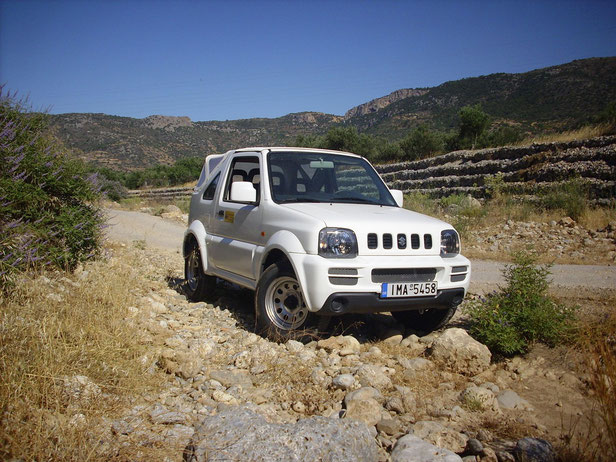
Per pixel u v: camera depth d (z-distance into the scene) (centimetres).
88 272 584
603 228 1270
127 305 498
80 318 412
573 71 14512
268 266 513
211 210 645
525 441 285
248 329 530
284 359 427
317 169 577
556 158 1856
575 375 411
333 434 277
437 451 275
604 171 1617
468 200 1733
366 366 399
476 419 340
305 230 454
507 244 1214
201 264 649
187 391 364
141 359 386
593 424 293
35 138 633
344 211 491
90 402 313
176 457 270
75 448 263
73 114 14988
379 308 454
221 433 277
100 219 696
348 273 443
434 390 387
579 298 644
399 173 2714
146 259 911
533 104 13162
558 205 1503
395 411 345
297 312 472
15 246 498
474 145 3178
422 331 548
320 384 385
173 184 6375
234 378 387
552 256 1070
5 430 259
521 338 473
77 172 668
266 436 272
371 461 273
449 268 487
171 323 507
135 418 308
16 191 564
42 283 470
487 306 501
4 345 323
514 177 1939
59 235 612
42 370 316
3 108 634
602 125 2031
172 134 18850
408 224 486
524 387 398
